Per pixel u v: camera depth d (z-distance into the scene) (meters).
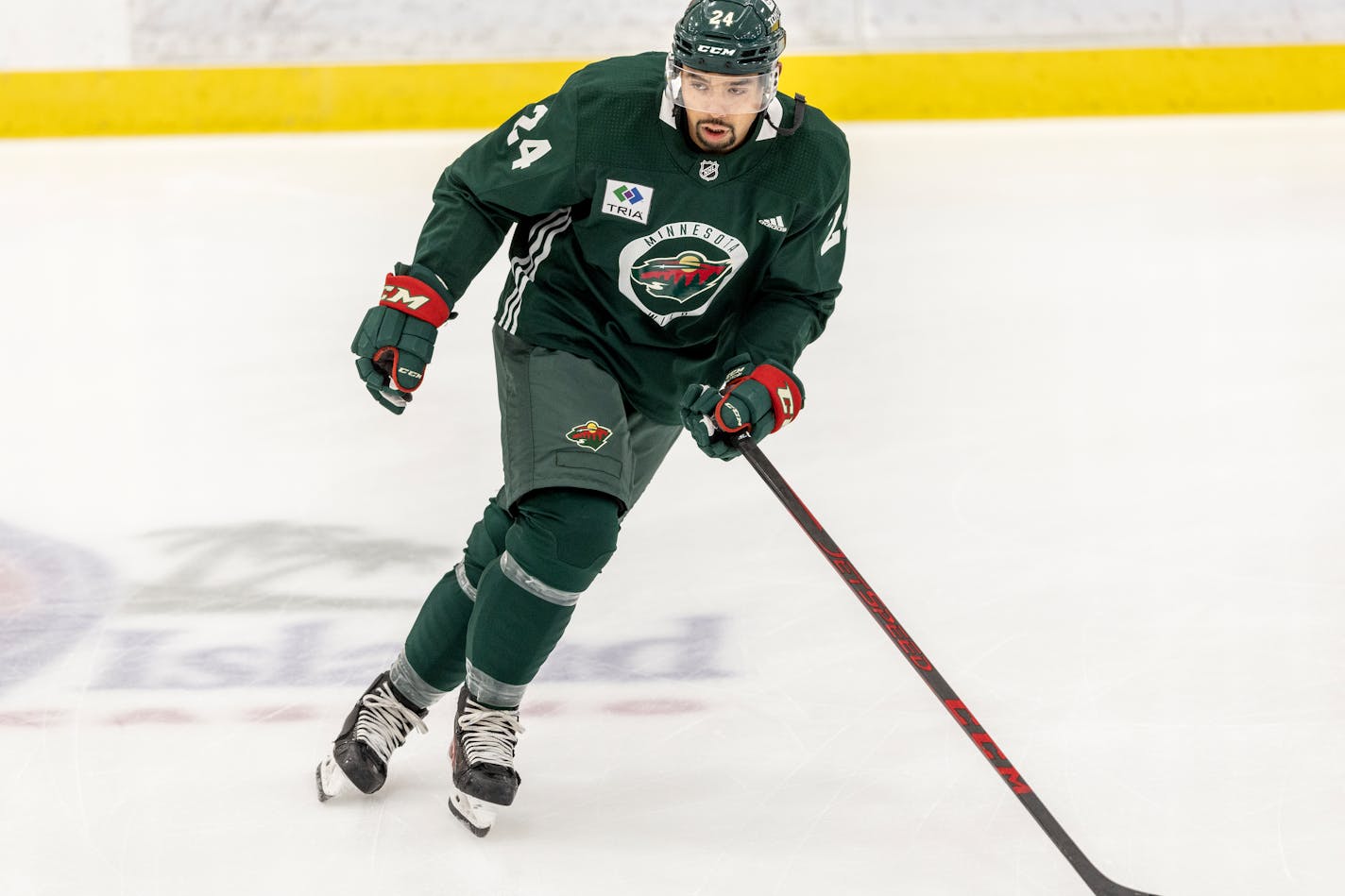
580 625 11.68
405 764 9.82
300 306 19.55
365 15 28.47
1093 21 29.33
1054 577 12.48
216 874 8.40
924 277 20.73
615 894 8.19
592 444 8.67
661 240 8.77
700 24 8.07
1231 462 14.85
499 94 28.61
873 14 29.05
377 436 15.56
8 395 16.66
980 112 29.34
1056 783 9.45
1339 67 29.09
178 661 11.10
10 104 28.20
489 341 18.36
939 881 8.36
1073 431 15.73
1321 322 18.83
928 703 10.52
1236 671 10.84
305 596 12.16
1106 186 24.77
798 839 8.82
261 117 28.41
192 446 15.30
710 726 10.24
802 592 12.23
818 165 8.75
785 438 15.60
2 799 9.23
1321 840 8.74
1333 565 12.55
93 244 21.89
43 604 11.98
